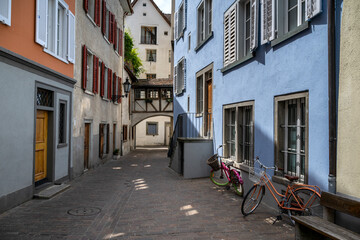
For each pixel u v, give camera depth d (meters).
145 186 8.26
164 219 5.13
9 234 4.39
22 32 6.15
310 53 4.67
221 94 8.88
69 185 7.93
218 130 9.12
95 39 12.22
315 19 4.54
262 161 6.25
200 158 9.67
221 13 9.00
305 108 4.87
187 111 13.18
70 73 9.11
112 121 16.14
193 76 12.24
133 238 4.24
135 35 32.81
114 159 16.31
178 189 7.79
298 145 5.20
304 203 4.60
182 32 14.15
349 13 3.79
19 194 6.06
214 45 9.62
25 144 6.27
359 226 3.53
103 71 13.57
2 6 5.36
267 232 4.45
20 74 6.05
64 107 8.64
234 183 6.96
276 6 5.69
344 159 3.85
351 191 3.72
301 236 3.77
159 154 20.42
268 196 5.90
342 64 3.90
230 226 4.73
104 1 13.44
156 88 24.66
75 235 4.37
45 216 5.30
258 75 6.47
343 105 3.87
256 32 6.41
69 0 8.93
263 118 6.24
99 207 5.96
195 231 4.51
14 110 5.84
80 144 10.26
